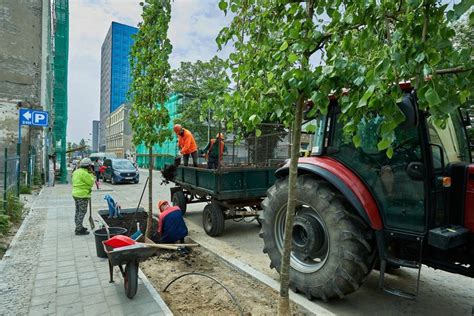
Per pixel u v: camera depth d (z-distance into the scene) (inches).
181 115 935.7
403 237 135.0
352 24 85.2
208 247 242.4
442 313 145.8
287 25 98.6
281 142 316.8
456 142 161.2
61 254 211.2
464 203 131.2
